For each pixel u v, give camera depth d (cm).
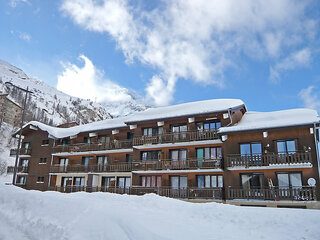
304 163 2177
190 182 2714
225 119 2719
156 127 3156
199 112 2773
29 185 3862
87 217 1087
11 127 7662
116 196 1680
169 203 1477
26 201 1396
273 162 2302
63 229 1012
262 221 1110
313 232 948
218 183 2609
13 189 1703
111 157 3397
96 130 3491
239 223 1112
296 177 2256
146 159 3119
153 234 905
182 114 2867
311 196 2117
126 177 3256
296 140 2311
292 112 2678
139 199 1576
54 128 4016
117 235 907
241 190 2353
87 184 3316
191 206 1401
